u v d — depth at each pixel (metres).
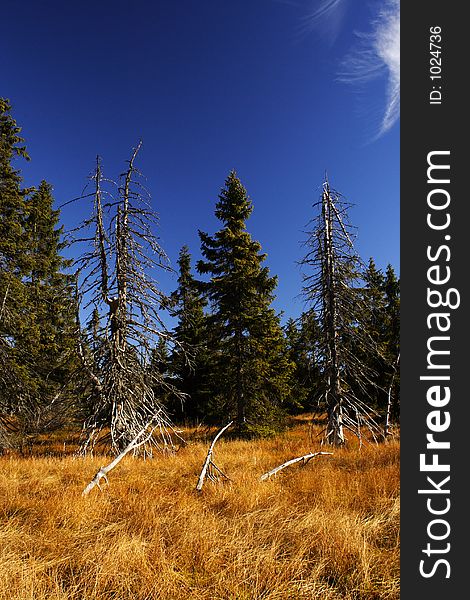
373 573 4.14
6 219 14.83
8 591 3.61
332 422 14.06
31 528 5.07
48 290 17.75
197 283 19.25
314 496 6.34
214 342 18.81
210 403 20.03
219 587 3.83
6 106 15.92
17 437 13.64
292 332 20.94
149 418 12.08
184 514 5.55
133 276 12.46
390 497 6.19
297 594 3.77
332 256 15.02
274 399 19.23
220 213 19.88
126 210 12.36
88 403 12.34
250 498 6.19
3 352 13.12
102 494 6.54
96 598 3.62
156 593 3.69
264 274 18.83
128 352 12.28
